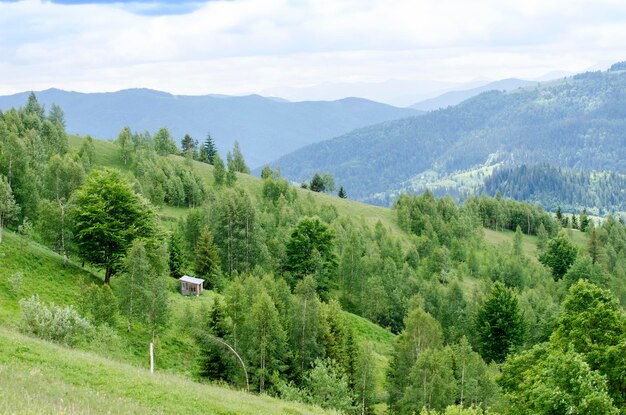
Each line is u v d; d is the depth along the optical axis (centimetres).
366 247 13875
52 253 8275
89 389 2795
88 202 7800
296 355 6681
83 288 6644
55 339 4834
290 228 13075
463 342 7038
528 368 4922
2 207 7944
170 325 6969
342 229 14550
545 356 4716
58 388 2545
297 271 11281
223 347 6166
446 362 6694
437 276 13525
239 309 6306
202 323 6306
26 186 9606
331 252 11888
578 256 14350
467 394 6500
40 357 3238
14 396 2081
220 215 11200
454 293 10400
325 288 11450
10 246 7525
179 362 6359
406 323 7312
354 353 7162
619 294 12388
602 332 4394
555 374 3475
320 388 5862
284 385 5791
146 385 3250
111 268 7769
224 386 5509
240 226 11119
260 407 3644
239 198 11344
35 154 13275
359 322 10019
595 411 3231
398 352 7200
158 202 14150
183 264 9781
